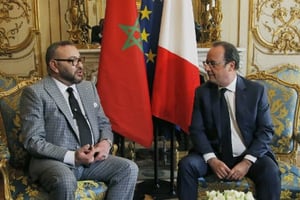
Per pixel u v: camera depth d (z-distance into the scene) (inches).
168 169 128.1
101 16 136.0
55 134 74.7
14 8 135.6
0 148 77.0
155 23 98.0
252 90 78.9
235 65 78.0
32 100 74.0
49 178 68.6
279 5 135.6
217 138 78.9
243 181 74.7
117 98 92.6
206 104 79.3
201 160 76.7
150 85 99.8
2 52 138.3
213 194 50.3
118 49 92.1
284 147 87.1
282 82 91.0
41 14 135.6
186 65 94.3
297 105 88.4
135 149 137.8
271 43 137.7
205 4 131.3
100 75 92.7
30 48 137.9
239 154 77.9
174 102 95.7
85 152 72.9
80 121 78.0
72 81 78.2
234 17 136.3
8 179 73.5
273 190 71.2
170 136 109.1
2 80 118.3
